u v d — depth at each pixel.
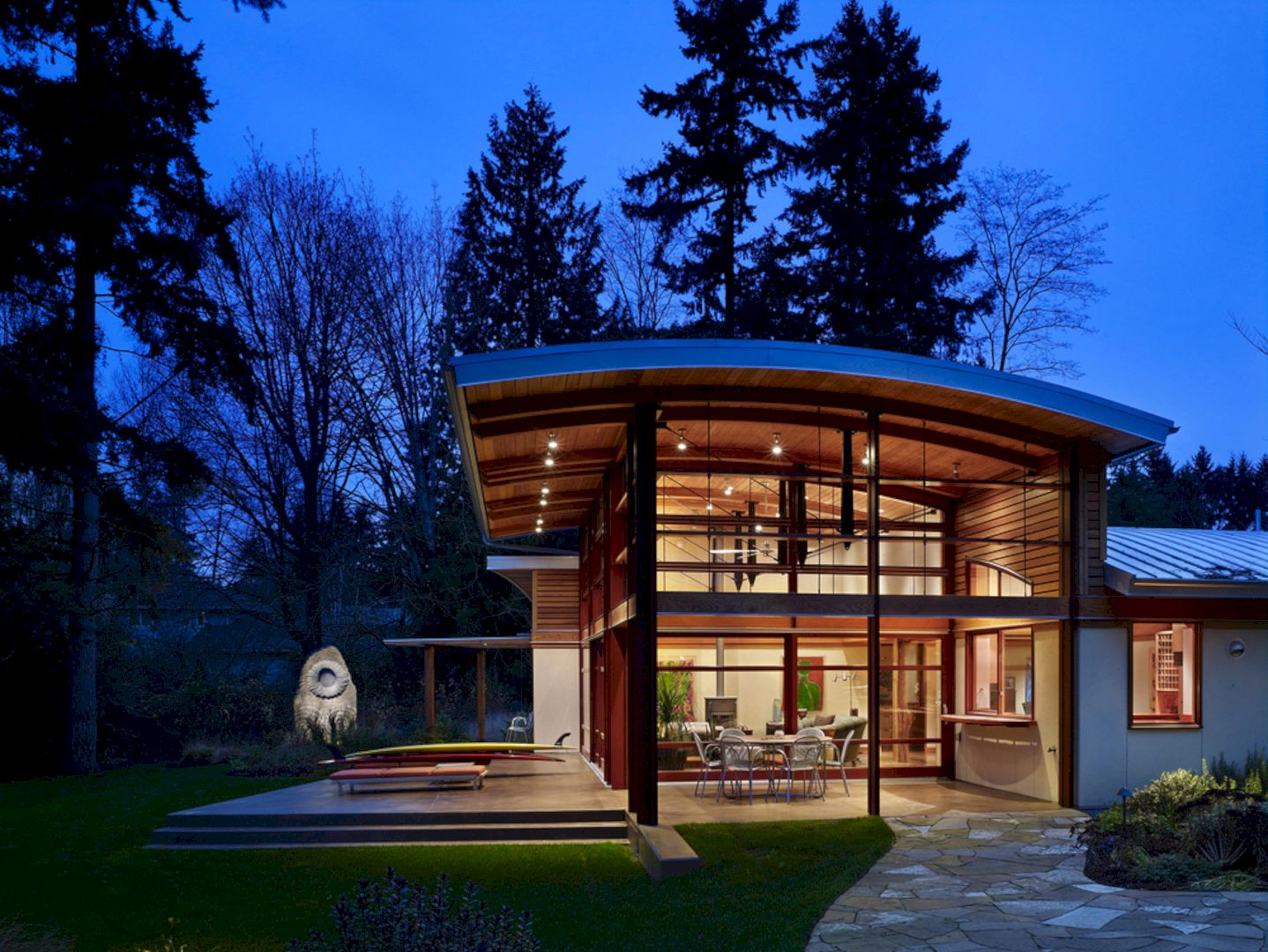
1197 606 15.27
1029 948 7.83
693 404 14.97
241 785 19.98
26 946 9.34
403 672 36.41
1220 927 7.99
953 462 17.69
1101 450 15.37
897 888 10.28
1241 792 11.00
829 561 19.45
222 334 25.91
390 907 5.95
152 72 24.39
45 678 25.81
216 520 37.25
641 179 33.97
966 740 18.03
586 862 12.52
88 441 19.83
